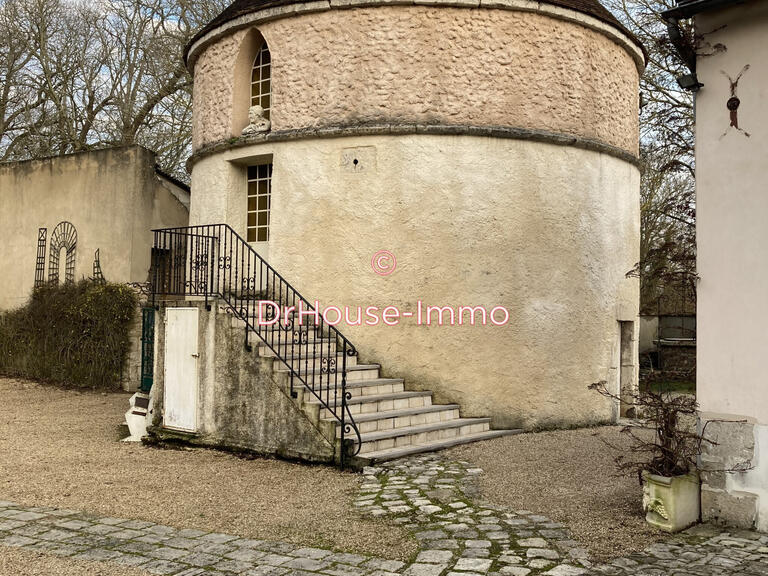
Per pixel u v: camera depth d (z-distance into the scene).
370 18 9.70
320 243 9.76
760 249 5.15
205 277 8.98
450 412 9.05
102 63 23.50
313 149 9.88
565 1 10.01
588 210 10.26
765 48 5.23
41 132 23.36
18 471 7.20
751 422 5.13
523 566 4.32
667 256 5.64
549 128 9.92
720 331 5.30
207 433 8.39
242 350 8.11
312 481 6.68
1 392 13.60
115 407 12.05
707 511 5.29
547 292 9.72
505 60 9.73
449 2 9.56
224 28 10.73
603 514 5.46
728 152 5.35
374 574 4.21
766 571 4.25
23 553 4.59
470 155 9.52
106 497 6.14
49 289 15.55
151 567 4.34
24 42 22.70
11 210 16.94
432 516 5.43
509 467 7.13
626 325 11.24
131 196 14.77
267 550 4.68
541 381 9.56
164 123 23.17
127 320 14.12
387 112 9.59
